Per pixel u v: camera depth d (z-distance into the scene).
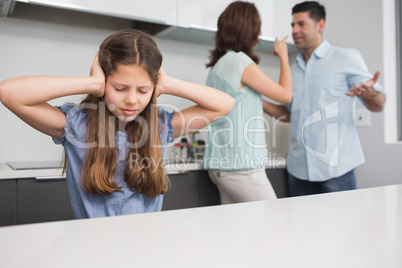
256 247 0.30
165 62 2.07
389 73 1.93
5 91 0.72
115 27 1.94
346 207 0.46
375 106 1.60
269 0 2.02
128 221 0.39
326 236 0.33
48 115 0.79
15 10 1.71
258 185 1.35
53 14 1.79
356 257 0.28
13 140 1.74
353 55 1.62
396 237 0.33
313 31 1.66
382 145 1.94
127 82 0.72
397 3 1.94
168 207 1.60
